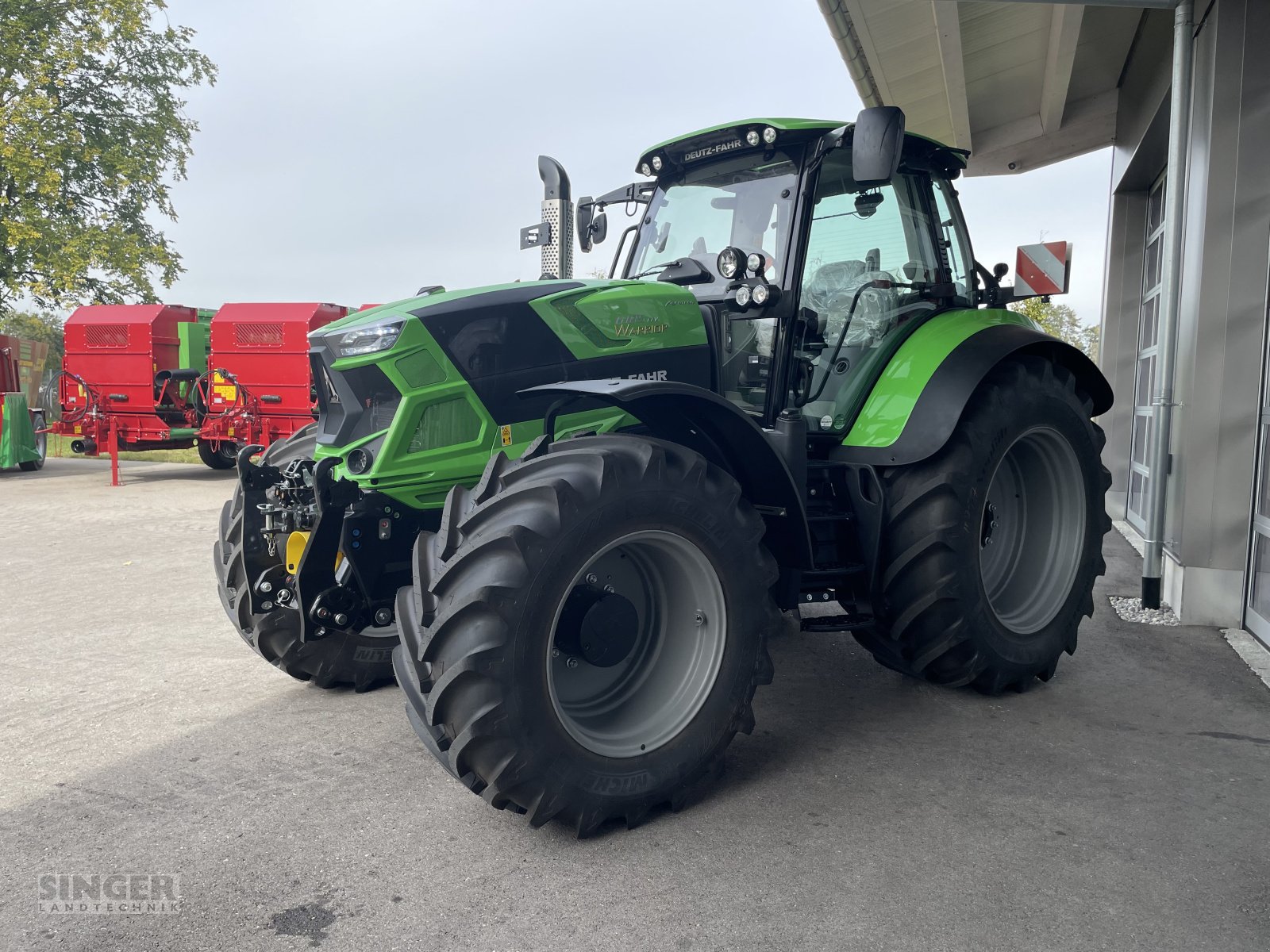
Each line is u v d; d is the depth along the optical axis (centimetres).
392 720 332
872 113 273
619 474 241
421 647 231
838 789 271
